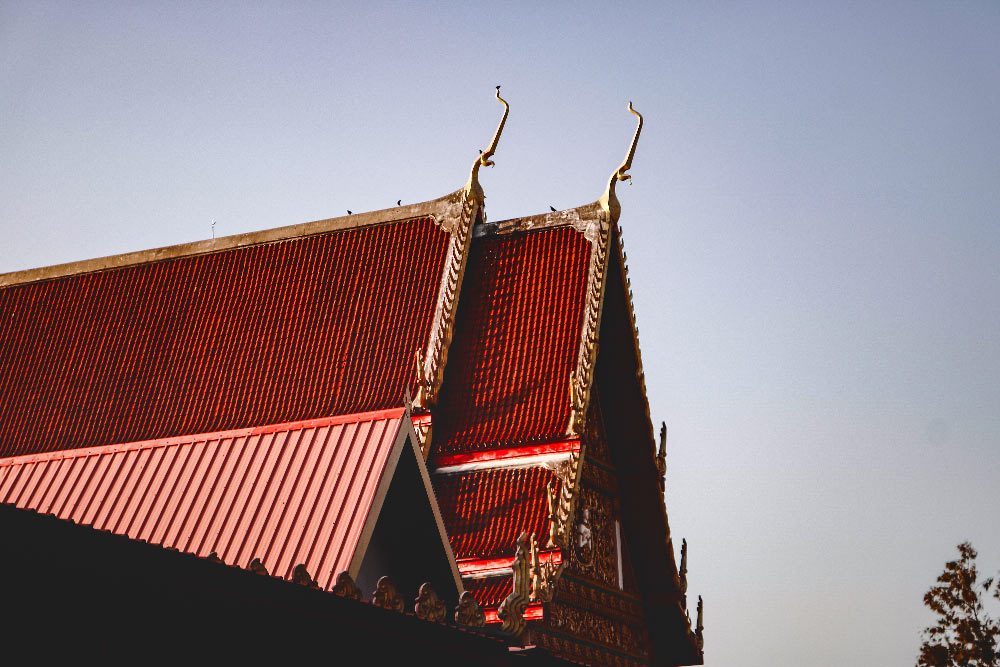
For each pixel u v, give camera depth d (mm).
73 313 52250
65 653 15070
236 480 36062
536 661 22984
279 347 48000
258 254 51500
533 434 44500
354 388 45875
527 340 47125
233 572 16422
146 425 46781
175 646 16328
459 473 44781
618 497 48750
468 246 48844
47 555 14516
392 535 34375
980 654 61188
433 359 46062
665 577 48656
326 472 34750
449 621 33531
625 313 48000
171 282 51875
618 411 48375
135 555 15289
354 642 18969
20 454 47375
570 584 43906
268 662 17609
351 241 50656
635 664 47469
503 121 50219
